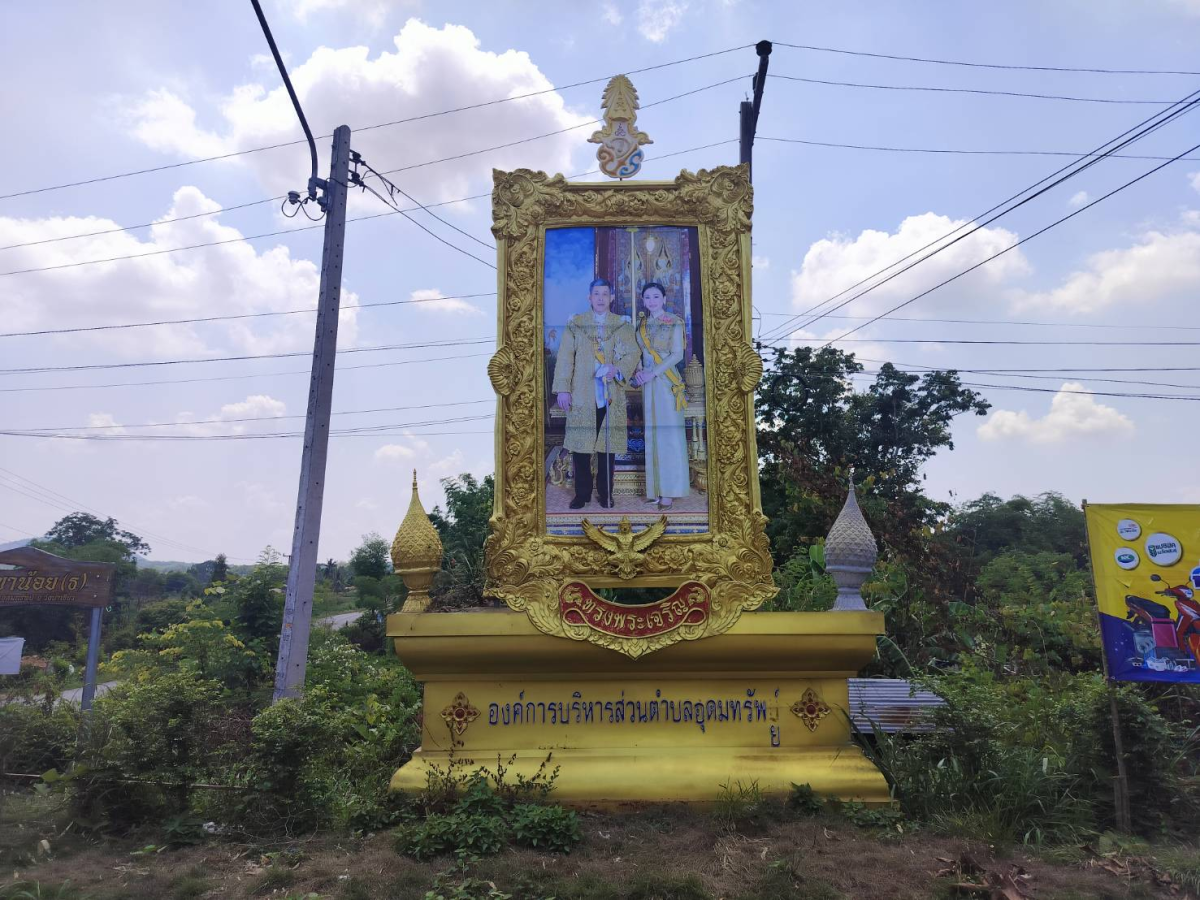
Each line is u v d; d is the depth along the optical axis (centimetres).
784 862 548
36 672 1177
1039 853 599
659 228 808
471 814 629
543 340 789
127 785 655
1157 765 663
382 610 2880
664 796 687
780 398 2097
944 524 1783
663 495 768
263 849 612
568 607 726
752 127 1380
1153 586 666
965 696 805
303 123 1180
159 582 5778
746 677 740
